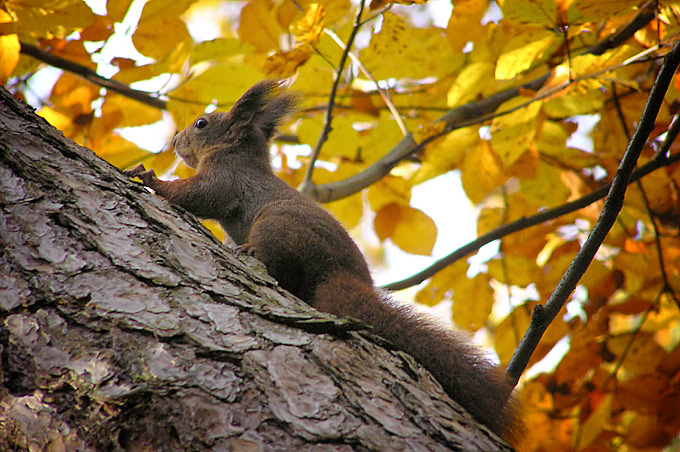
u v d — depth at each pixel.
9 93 5.86
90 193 5.29
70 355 4.20
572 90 9.11
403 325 5.94
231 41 9.78
